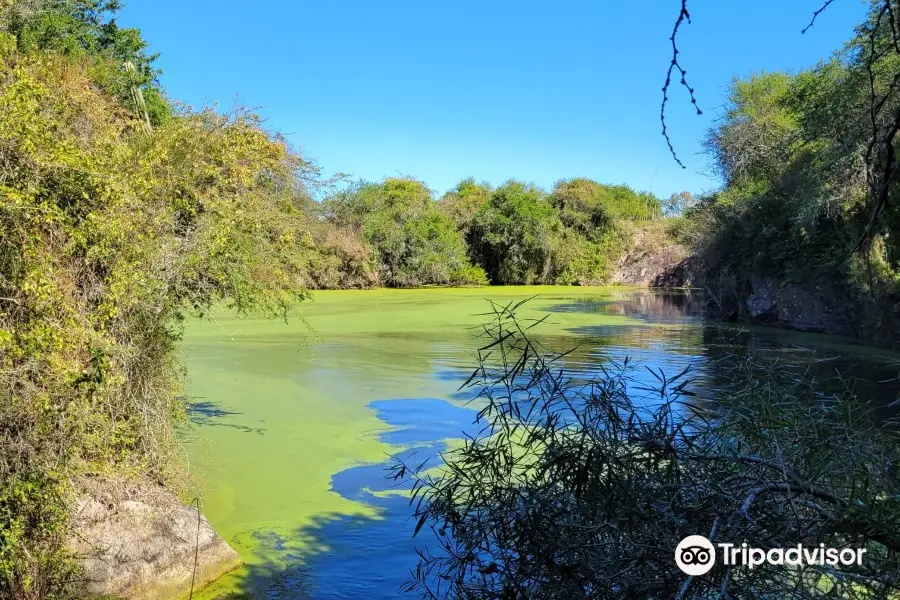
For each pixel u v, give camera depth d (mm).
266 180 8258
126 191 5328
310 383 13180
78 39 16234
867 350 16453
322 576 5594
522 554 2436
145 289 5672
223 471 8047
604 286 53406
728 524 2020
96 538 5113
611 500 2326
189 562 5461
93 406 4938
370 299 35781
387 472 8039
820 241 20328
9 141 4480
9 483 4340
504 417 2908
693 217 34812
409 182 49938
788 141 19953
